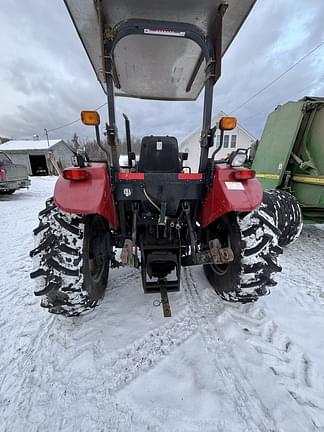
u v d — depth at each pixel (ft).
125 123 7.66
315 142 10.39
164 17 5.13
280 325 5.56
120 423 3.47
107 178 5.13
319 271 8.57
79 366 4.41
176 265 5.66
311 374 4.28
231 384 4.07
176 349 4.79
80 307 5.10
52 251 4.55
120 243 6.42
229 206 4.98
